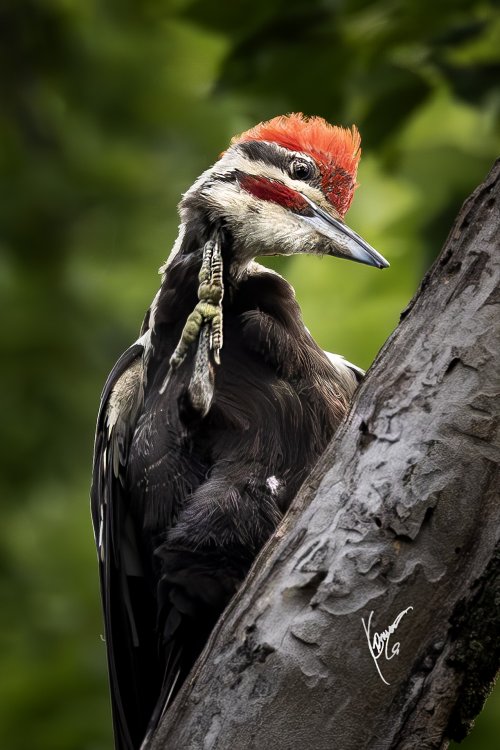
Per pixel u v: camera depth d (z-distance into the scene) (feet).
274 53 31.09
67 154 49.67
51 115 50.37
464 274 18.98
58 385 45.21
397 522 18.42
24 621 42.09
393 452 18.67
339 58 31.24
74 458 44.91
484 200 19.10
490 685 18.22
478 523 18.35
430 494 18.40
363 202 40.88
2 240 48.49
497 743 34.65
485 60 31.68
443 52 30.68
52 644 40.75
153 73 48.80
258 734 18.35
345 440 19.10
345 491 18.81
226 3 31.32
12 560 43.57
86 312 47.16
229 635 18.84
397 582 18.30
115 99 49.11
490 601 18.13
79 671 36.60
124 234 48.75
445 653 18.20
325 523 18.79
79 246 48.83
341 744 18.24
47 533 44.21
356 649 18.29
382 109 31.45
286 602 18.62
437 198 33.09
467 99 30.14
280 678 18.40
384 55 31.27
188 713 18.75
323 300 38.73
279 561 18.90
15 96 50.62
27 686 35.88
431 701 18.17
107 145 49.34
